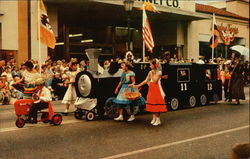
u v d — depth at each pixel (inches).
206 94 501.4
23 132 300.5
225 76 548.7
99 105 367.6
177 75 452.4
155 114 341.7
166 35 1168.2
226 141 271.0
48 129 314.0
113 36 1125.7
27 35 732.7
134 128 322.0
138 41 1188.5
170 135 291.7
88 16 964.6
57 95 594.2
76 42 1021.2
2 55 694.5
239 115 402.9
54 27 779.4
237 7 1606.8
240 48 535.8
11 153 231.0
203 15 1058.1
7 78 547.8
